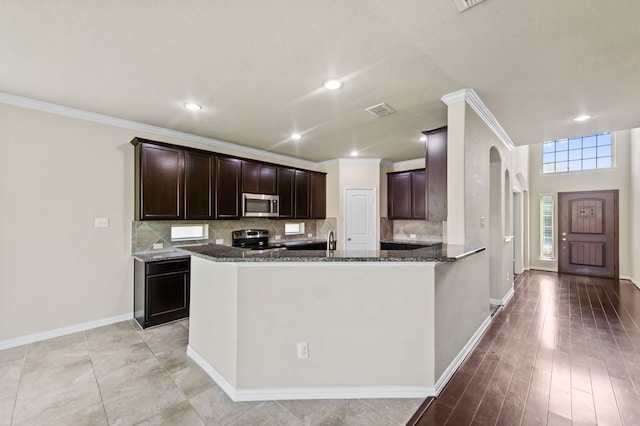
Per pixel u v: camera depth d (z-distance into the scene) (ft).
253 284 6.57
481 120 10.33
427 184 10.65
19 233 9.27
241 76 7.87
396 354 6.68
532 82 8.20
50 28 5.81
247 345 6.55
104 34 6.03
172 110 10.32
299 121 11.50
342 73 7.72
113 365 8.02
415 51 6.68
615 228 19.85
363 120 11.40
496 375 7.52
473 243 9.43
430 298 6.63
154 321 10.80
